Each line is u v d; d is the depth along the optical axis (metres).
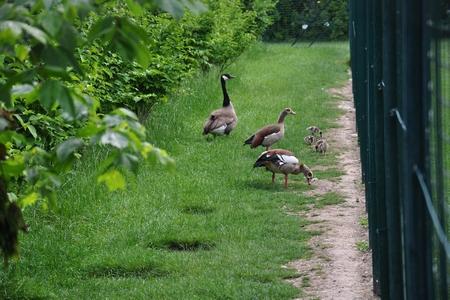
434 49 4.83
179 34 21.00
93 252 11.23
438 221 4.70
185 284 10.13
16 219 4.73
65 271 10.50
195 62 23.75
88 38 4.29
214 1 29.78
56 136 11.60
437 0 4.71
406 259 5.61
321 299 9.90
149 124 18.33
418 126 5.29
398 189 7.30
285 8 44.69
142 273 10.69
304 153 18.42
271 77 29.23
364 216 13.47
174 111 20.27
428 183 5.14
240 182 15.47
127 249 11.36
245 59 33.91
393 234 7.32
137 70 17.09
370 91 10.01
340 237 12.40
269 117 21.95
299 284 10.46
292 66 32.72
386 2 7.34
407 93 5.29
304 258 11.47
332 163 17.53
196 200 13.97
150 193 14.07
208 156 17.23
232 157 17.33
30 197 5.05
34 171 4.88
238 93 25.55
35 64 4.30
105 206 13.11
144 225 12.35
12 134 4.75
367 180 11.80
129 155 4.44
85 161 14.42
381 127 8.69
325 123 21.95
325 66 33.25
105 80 15.84
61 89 4.18
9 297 9.51
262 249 11.71
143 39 4.34
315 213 13.81
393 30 7.35
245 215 13.38
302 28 42.16
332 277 10.70
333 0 44.56
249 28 37.09
